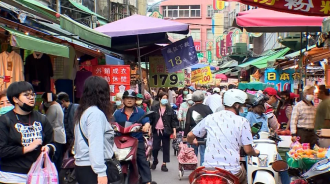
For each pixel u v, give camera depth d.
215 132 5.19
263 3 5.70
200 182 4.83
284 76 17.53
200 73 27.67
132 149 6.66
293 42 19.36
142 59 18.42
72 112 8.63
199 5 77.62
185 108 13.49
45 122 5.00
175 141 13.59
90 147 4.52
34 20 8.88
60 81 11.24
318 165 5.27
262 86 16.42
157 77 16.53
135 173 6.78
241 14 8.80
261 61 23.52
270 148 6.43
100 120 4.60
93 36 9.41
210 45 56.44
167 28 12.81
